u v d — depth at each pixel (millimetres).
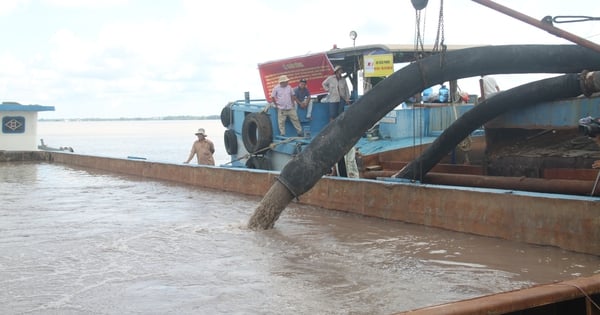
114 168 18531
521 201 7641
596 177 8875
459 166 11602
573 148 9922
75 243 7812
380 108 8875
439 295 5508
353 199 10133
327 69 14328
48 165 21203
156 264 6703
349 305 5227
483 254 7086
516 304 3953
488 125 10953
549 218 7332
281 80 13930
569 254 6980
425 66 9047
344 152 8727
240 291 5664
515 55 9383
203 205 11266
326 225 9070
